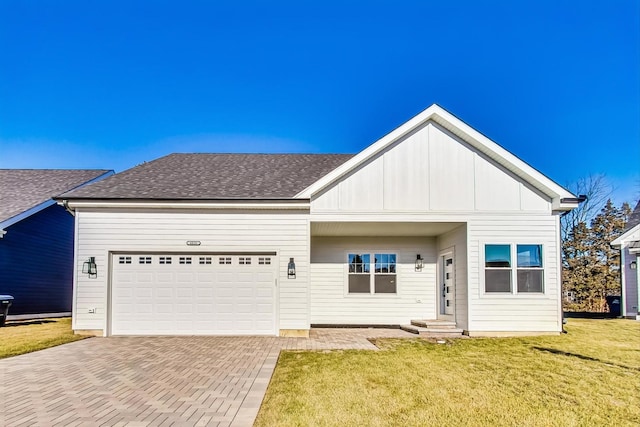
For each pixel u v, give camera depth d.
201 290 12.52
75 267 12.30
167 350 9.99
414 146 12.90
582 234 30.70
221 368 8.08
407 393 6.37
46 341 11.04
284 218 12.61
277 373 7.68
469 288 12.54
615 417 5.37
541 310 12.57
